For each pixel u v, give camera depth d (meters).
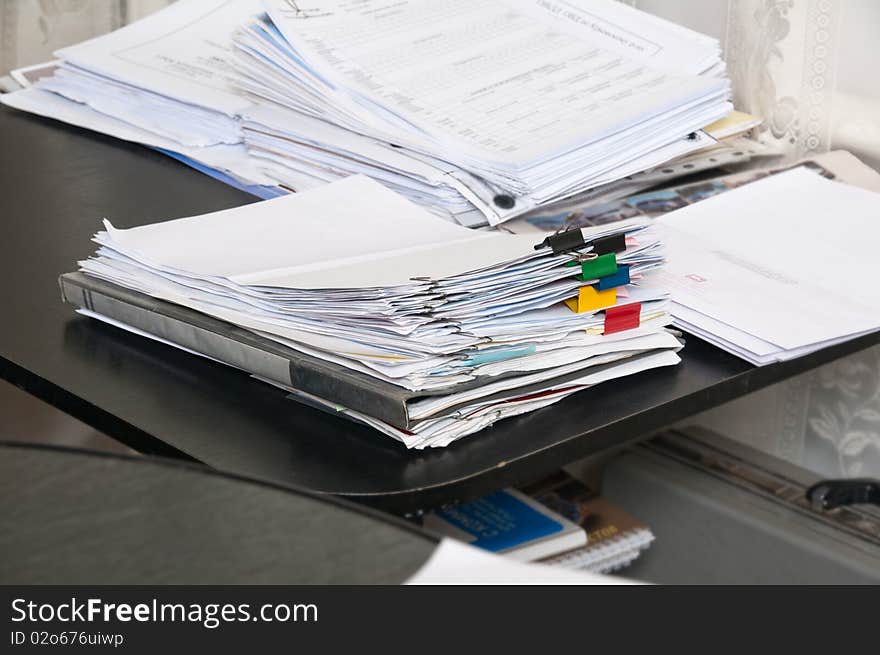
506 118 0.92
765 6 1.15
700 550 1.26
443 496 0.55
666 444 1.36
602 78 0.98
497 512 0.90
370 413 0.57
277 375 0.61
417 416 0.56
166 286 0.68
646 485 1.30
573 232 0.63
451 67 0.99
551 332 0.62
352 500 0.54
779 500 1.23
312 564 0.35
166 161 1.05
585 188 0.90
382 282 0.59
